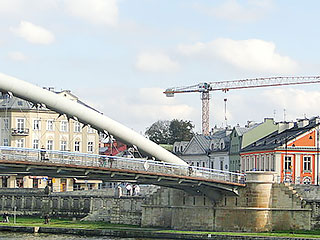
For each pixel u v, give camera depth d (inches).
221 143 7691.9
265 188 4522.6
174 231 4542.3
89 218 5300.2
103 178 3939.5
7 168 3464.6
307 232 4478.3
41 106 3836.1
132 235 4566.9
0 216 5920.3
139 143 4308.6
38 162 3447.3
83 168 3634.4
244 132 7165.4
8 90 3698.3
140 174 3909.9
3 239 4303.6
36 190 6048.2
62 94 6993.1
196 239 4384.8
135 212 5022.1
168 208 4832.7
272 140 6599.4
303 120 6560.0
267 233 4419.3
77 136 7253.9
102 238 4466.0
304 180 6250.0
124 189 5644.7
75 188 7165.4
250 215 4510.3
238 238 4301.2
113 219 5123.0
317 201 4574.3
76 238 4431.6
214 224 4591.5
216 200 4596.5
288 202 4552.2
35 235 4613.7
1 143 6924.2
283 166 6250.0
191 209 4687.5
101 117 4092.0
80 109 3981.3
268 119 7199.8
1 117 6953.7
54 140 7096.5
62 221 5334.6
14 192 6092.5
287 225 4552.2
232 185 4468.5
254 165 6771.7
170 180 4146.2
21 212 5935.0
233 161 7332.7
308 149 6274.6
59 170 3543.3
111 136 4195.4
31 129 6958.7
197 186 4362.7
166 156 4431.6
